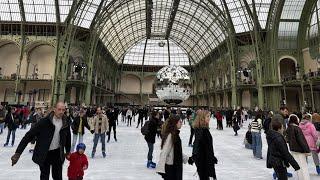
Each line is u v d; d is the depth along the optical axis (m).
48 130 4.79
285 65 42.16
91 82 45.41
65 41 41.12
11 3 40.34
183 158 5.34
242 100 49.12
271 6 39.09
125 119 34.44
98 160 9.89
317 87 37.19
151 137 8.90
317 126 9.08
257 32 40.59
